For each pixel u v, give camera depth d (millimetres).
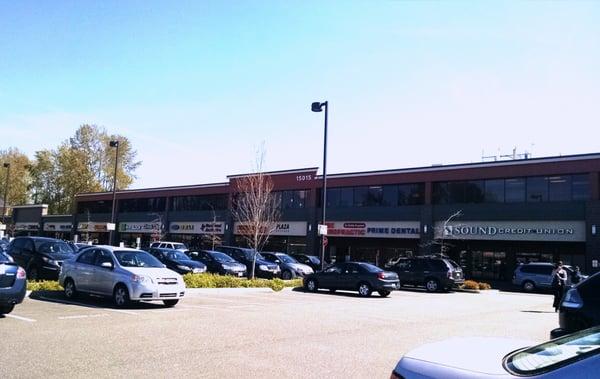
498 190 37719
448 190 40125
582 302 7359
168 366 7453
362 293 22812
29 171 80938
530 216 35875
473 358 3670
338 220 45750
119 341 9141
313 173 47531
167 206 61219
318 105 26531
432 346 4078
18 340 8891
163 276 14445
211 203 56906
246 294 20375
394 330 11938
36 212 77938
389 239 43531
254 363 7883
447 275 27828
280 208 49656
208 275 21891
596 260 32688
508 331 12633
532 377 3027
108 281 14445
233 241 52906
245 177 49219
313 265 35844
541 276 31422
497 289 32875
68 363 7406
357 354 8875
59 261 19219
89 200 71500
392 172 42719
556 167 35000
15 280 11164
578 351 3305
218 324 11664
